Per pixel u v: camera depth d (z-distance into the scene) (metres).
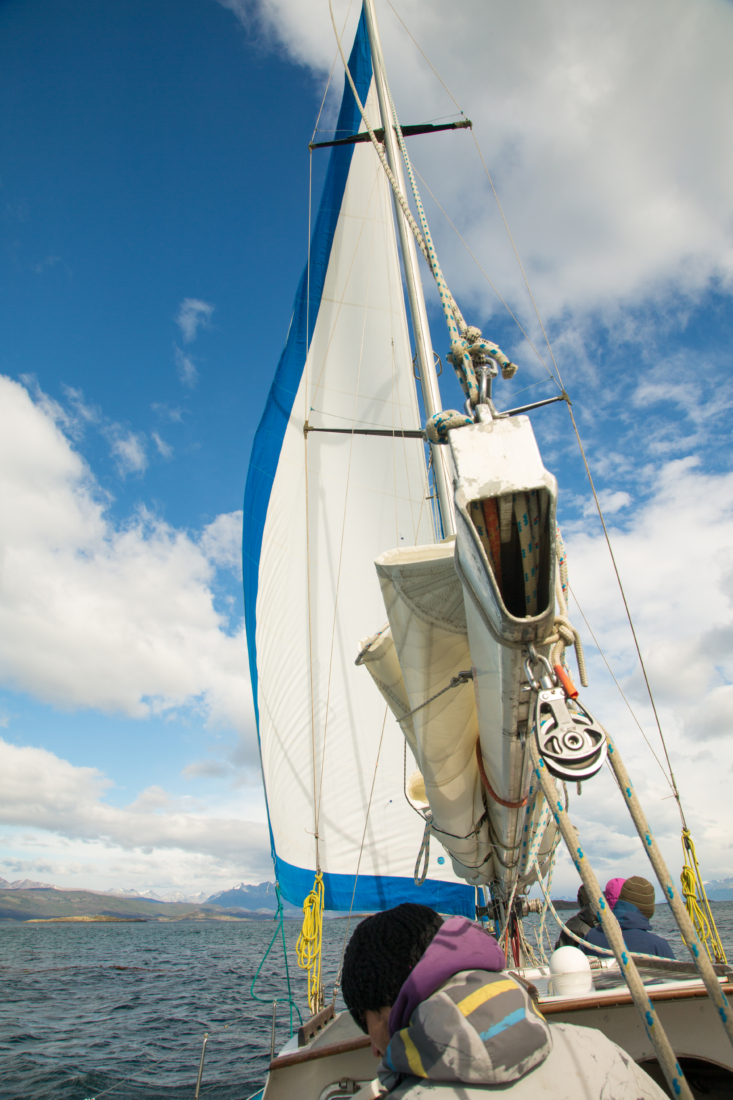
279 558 6.90
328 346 7.64
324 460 7.07
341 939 29.08
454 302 1.70
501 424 0.94
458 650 1.86
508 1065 0.79
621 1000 1.97
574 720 0.85
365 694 6.01
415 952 1.01
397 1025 0.91
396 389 7.30
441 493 4.00
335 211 8.27
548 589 0.92
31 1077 7.54
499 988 0.88
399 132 5.59
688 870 3.35
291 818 5.86
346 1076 2.10
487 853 2.84
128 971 22.20
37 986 17.30
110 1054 8.78
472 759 2.32
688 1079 2.05
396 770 5.78
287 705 6.27
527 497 0.90
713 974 0.71
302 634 6.44
